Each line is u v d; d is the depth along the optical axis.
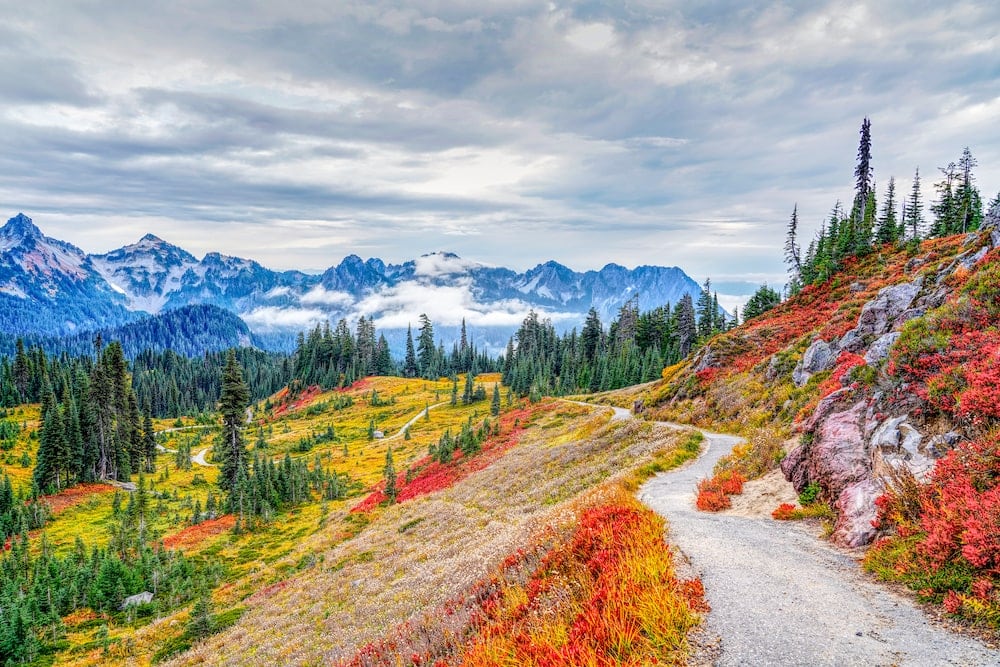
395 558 32.41
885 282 42.72
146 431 100.31
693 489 19.83
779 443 20.28
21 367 136.88
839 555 10.64
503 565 13.20
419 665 9.97
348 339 184.88
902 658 6.46
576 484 30.48
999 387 10.48
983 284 14.78
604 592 8.26
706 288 110.50
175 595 43.50
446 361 199.75
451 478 57.72
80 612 42.25
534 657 7.16
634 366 104.19
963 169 73.44
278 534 59.69
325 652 19.30
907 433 12.19
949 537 8.38
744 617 7.88
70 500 74.62
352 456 102.31
